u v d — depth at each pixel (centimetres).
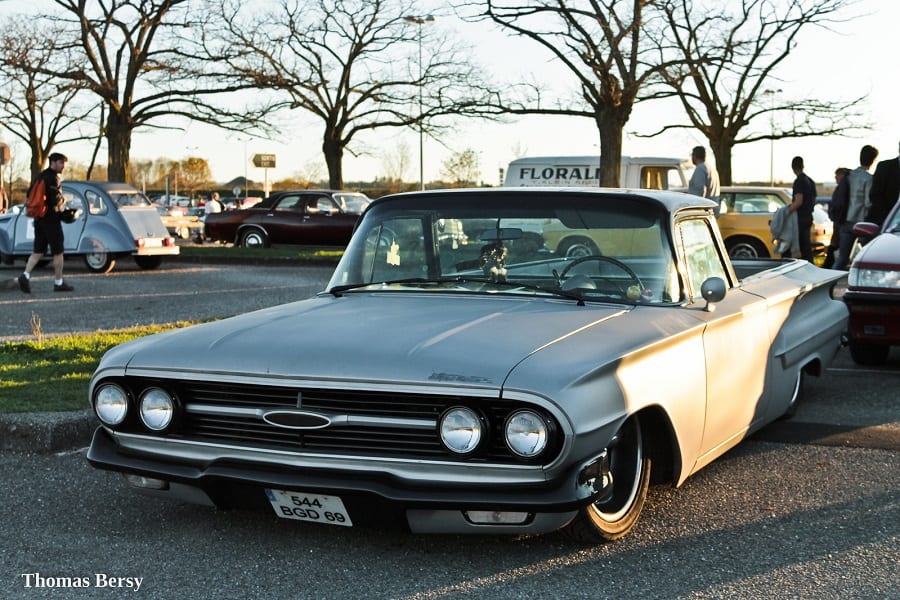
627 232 490
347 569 407
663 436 450
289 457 397
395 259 517
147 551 430
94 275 1825
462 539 439
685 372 448
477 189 524
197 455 415
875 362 916
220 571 407
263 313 479
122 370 425
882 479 540
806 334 623
